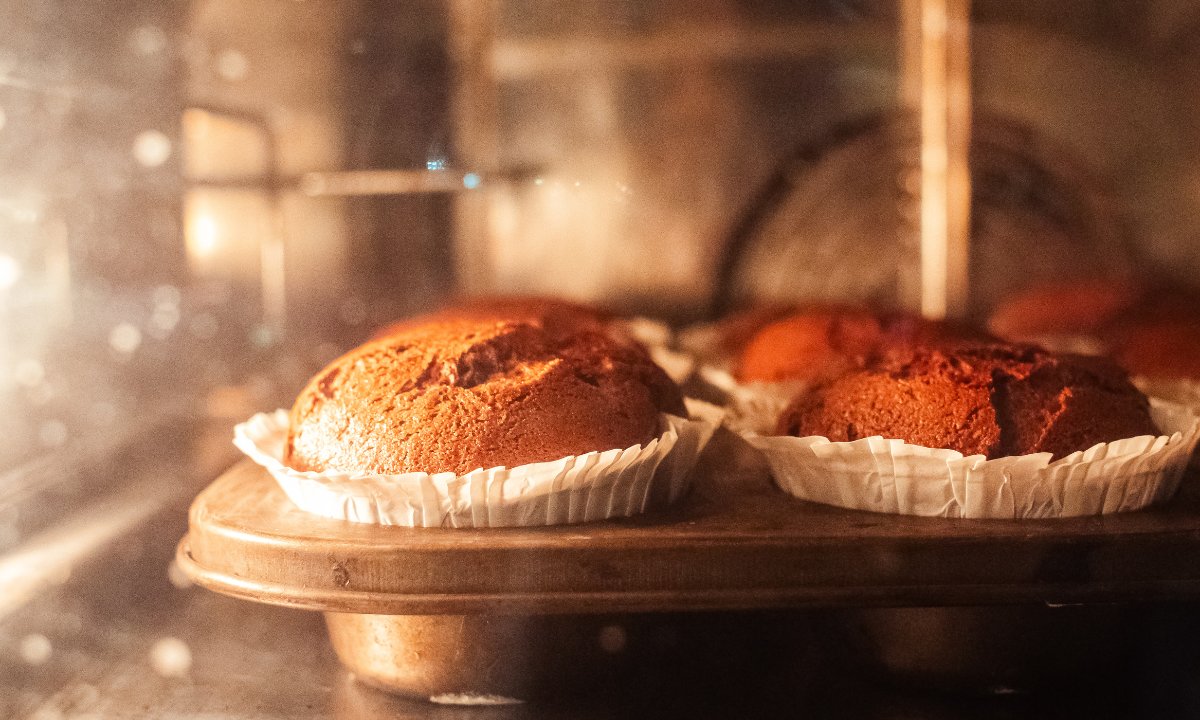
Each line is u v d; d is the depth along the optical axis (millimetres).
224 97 555
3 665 318
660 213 727
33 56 376
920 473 316
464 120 699
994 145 719
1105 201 723
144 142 451
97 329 417
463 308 478
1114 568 304
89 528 367
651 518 319
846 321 456
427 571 298
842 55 719
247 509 324
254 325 561
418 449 317
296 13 594
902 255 720
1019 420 329
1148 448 312
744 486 348
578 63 723
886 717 314
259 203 576
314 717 310
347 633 316
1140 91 722
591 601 297
